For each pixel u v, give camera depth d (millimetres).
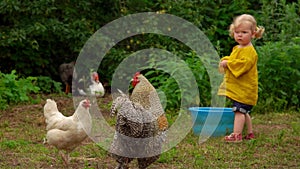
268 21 13852
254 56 8742
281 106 11672
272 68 11750
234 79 8820
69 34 13672
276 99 11711
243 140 8875
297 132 9492
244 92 8766
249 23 8727
